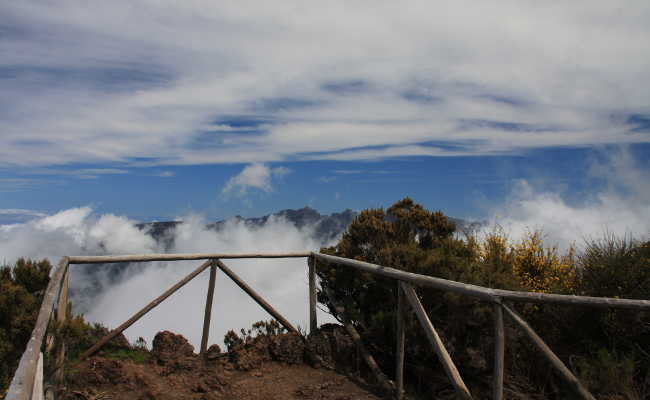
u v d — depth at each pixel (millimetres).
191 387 5113
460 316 5340
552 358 3223
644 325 4730
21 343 5238
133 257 5461
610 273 6035
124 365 5227
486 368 5270
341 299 6723
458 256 6559
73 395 4582
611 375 4176
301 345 6062
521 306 5551
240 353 5875
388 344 5926
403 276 4516
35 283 5977
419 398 5141
